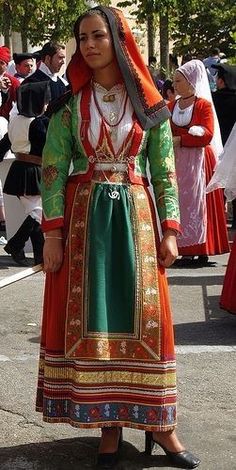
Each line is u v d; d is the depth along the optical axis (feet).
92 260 12.21
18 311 22.06
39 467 12.92
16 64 36.83
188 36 69.00
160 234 12.84
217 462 13.16
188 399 15.81
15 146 27.07
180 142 27.30
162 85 40.96
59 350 12.50
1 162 30.37
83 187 12.51
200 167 27.55
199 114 27.35
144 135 12.53
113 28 12.29
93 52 12.21
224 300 20.85
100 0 63.67
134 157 12.54
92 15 12.24
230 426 14.57
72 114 12.59
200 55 67.82
